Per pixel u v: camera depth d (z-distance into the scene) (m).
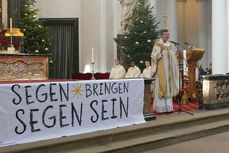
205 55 20.75
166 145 5.30
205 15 20.83
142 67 13.26
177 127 6.16
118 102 5.79
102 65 15.29
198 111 7.82
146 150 4.97
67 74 16.09
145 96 6.37
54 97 4.84
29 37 13.39
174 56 7.43
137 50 13.32
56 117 4.86
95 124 5.39
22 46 11.55
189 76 9.73
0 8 13.56
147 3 15.16
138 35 13.39
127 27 14.66
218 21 12.47
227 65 12.46
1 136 4.24
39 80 9.32
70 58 16.11
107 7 15.35
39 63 9.91
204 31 20.80
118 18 15.61
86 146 4.72
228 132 6.48
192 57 9.44
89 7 15.48
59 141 4.48
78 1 16.08
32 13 13.58
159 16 17.20
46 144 4.29
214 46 12.59
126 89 5.94
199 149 4.93
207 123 6.84
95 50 15.23
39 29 13.47
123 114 5.87
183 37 20.53
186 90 9.66
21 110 4.46
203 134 6.05
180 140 5.58
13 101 4.38
